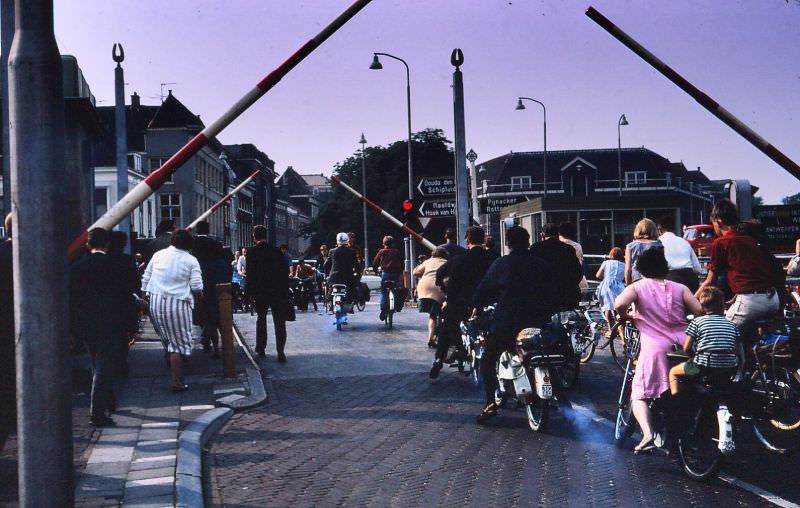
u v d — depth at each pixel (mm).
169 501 5918
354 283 20328
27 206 4719
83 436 8156
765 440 7637
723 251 8547
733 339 6465
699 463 6465
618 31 8250
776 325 8203
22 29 4742
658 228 11391
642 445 6953
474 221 25219
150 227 69125
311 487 6516
